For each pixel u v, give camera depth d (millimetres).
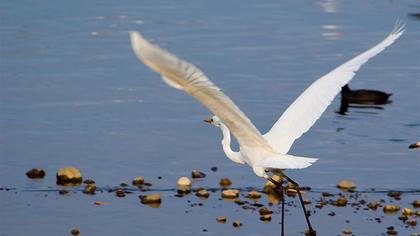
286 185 14594
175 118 18703
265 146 10039
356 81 21922
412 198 13883
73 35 25766
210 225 12711
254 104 19547
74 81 21281
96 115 18766
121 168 15523
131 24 27172
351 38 25688
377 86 21484
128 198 13945
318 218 12938
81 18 27875
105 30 26375
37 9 28984
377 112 19453
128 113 18953
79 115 18719
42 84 20969
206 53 23797
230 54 23750
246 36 25844
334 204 13578
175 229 12547
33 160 15914
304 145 16938
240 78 21516
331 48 24531
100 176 15078
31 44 24625
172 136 17484
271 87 20797
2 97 19875
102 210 13383
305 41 25328
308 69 22391
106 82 21281
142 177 15023
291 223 12766
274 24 27469
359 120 18844
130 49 24375
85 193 14180
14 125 17984
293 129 10297
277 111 19094
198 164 15789
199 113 19094
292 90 20609
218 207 13508
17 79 21297
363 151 16547
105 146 16797
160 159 16062
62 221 12914
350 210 13305
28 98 19859
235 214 13188
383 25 27297
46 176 15047
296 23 27625
